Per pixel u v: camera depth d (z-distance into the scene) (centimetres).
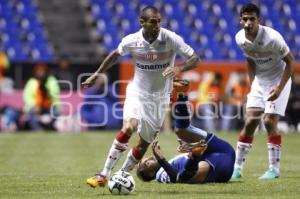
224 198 2730
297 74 8038
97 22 10494
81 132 7706
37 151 5600
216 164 3272
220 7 10831
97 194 2889
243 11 3416
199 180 3269
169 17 10619
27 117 7931
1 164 4531
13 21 10250
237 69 7800
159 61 2939
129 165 3094
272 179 3519
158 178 3312
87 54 10112
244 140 3622
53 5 10750
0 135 7388
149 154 5169
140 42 2925
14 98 7906
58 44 10194
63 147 5972
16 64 7862
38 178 3581
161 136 7275
